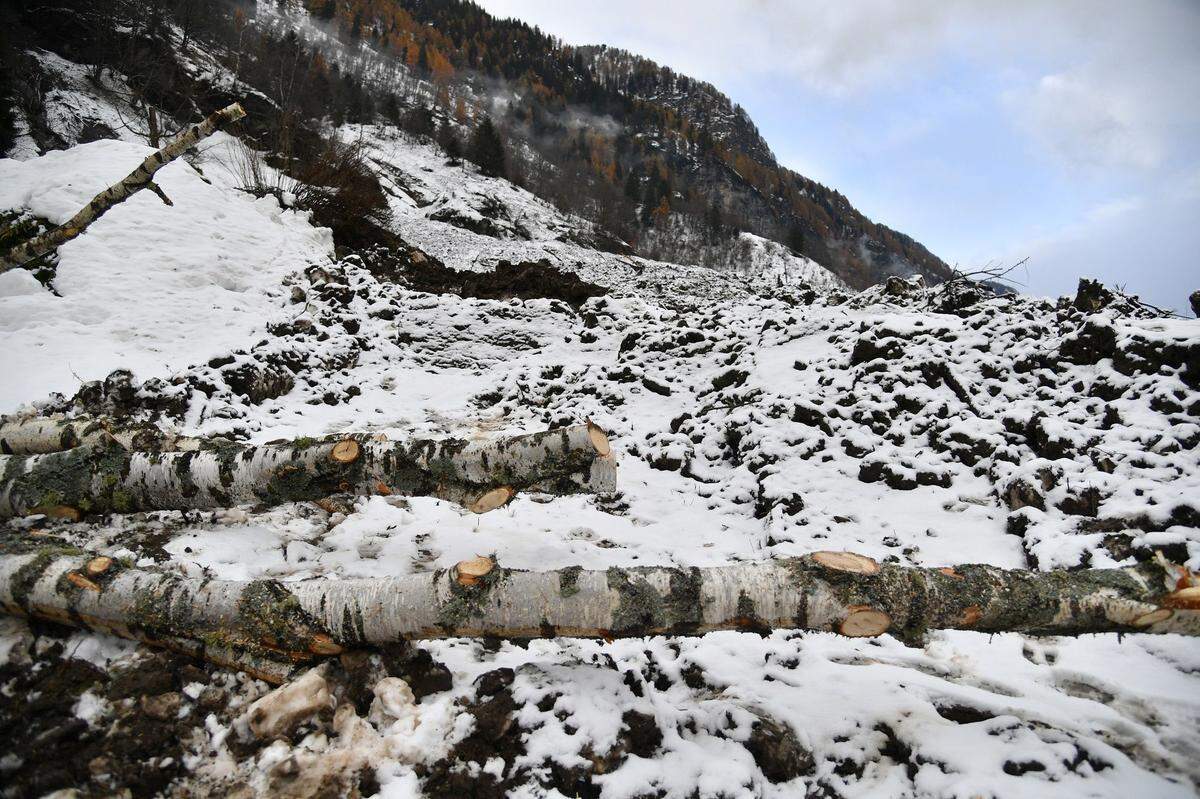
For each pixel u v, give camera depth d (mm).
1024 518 4477
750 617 2711
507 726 2672
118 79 26906
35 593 2736
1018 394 5723
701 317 9727
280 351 8109
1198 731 2707
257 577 3748
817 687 3080
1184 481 4258
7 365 6953
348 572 3996
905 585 2654
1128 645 3264
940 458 5410
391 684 2752
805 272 75688
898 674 3139
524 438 3521
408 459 3555
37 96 22828
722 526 5398
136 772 2357
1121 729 2725
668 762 2637
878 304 9617
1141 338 5266
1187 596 2512
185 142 4453
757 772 2617
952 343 6539
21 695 2510
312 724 2648
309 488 3645
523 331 10906
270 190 16984
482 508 3605
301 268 11953
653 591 2740
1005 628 2682
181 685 2715
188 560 3656
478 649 3238
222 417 6746
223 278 10812
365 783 2457
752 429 6336
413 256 16781
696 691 3176
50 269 9570
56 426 4324
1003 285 8711
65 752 2352
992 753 2543
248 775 2441
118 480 3684
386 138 56812
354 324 10070
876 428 5926
